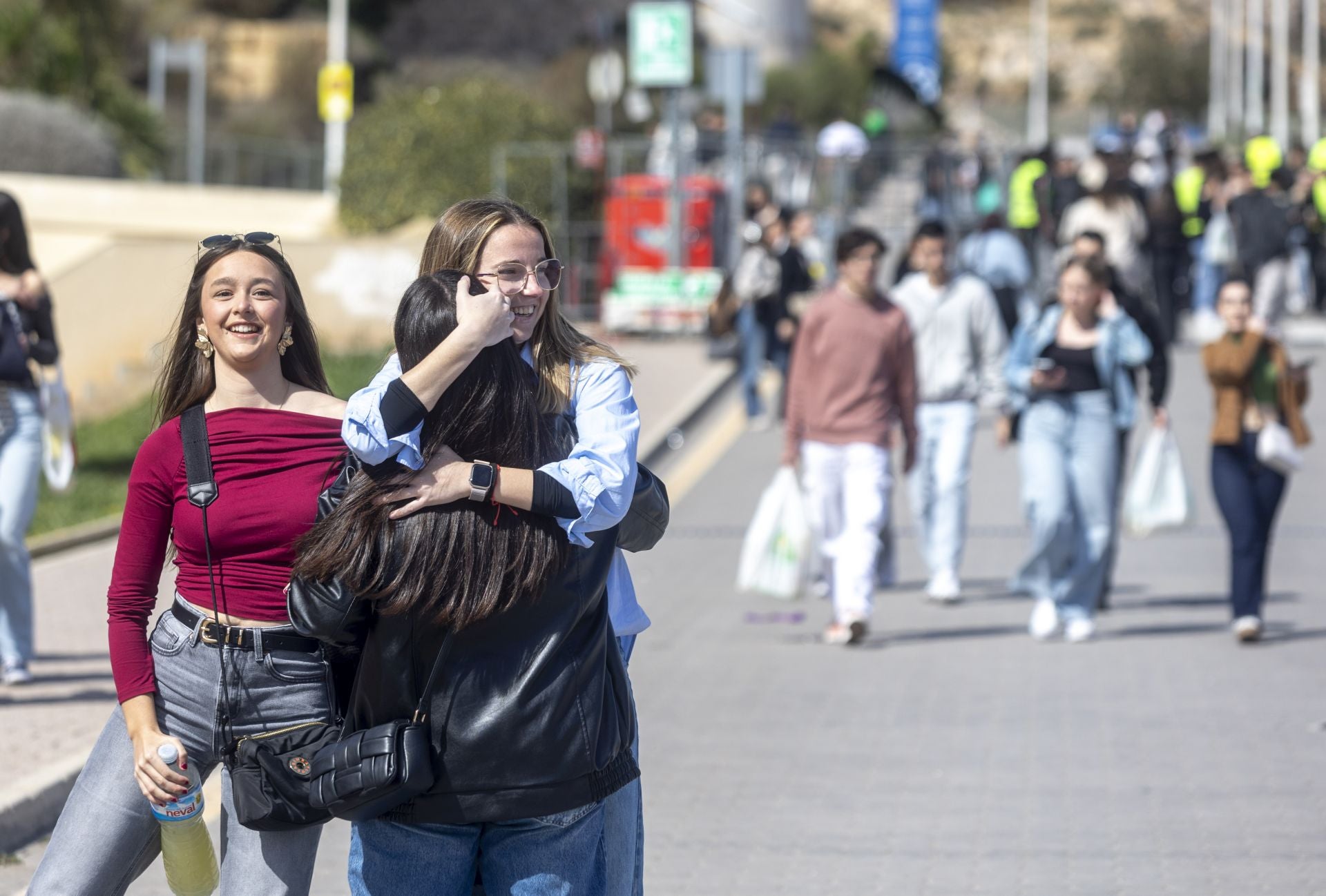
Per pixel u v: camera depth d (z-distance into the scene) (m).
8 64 93.44
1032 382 27.55
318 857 18.28
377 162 78.94
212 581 11.59
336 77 101.19
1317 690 24.23
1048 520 27.47
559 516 10.05
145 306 57.84
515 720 10.01
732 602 31.34
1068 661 26.36
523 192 74.94
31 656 24.33
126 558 11.82
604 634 10.52
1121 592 32.03
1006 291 39.47
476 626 9.98
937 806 19.39
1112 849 17.81
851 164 79.38
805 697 24.39
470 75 159.50
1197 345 65.69
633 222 72.50
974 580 33.44
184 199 79.25
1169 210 63.53
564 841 10.35
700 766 21.09
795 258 51.12
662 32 71.56
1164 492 28.88
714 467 45.72
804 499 29.28
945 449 31.27
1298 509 39.31
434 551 9.91
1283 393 26.78
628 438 10.55
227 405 12.05
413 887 10.36
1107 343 27.67
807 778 20.52
